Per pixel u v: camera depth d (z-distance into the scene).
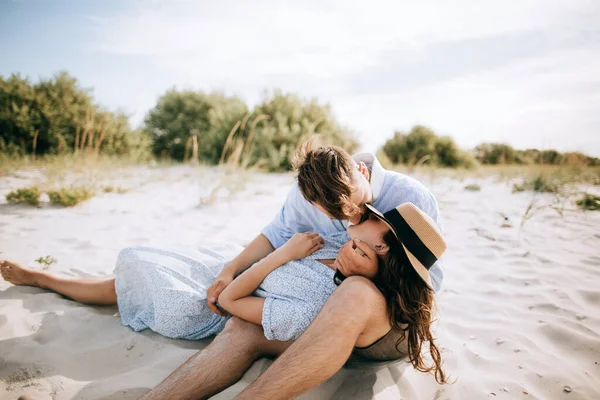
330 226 1.84
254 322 1.49
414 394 1.55
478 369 1.72
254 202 5.28
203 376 1.38
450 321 2.14
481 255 3.22
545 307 2.27
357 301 1.25
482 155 12.75
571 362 1.76
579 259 3.10
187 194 5.71
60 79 9.34
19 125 8.52
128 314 1.90
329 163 1.33
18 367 1.49
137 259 1.84
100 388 1.42
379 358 1.55
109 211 4.50
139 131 10.52
